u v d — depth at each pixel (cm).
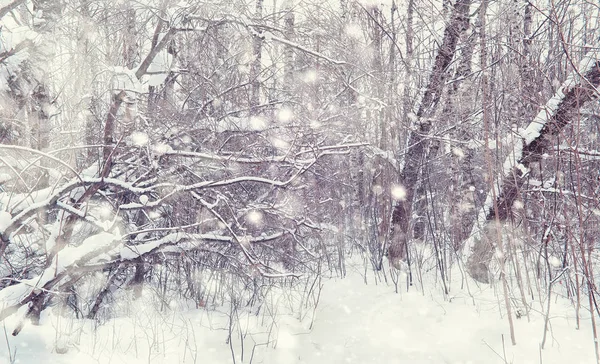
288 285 711
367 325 574
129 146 559
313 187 797
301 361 495
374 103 766
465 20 726
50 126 554
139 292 641
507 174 634
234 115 696
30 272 528
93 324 544
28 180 539
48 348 441
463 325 542
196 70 625
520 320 537
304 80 743
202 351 507
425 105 759
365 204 934
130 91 545
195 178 618
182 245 546
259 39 650
